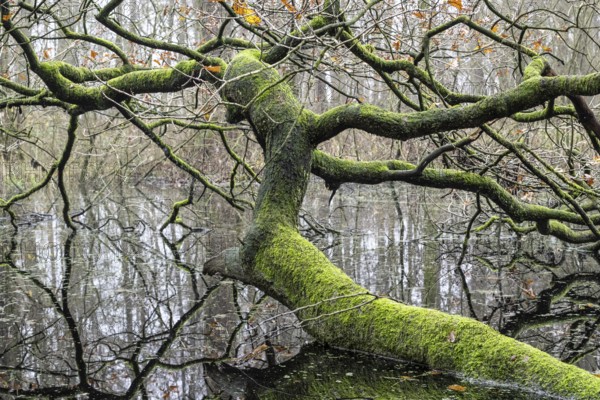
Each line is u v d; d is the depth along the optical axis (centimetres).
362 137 1298
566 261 733
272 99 529
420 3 678
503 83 1003
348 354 428
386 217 1077
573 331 479
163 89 645
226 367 419
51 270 721
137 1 1063
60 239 921
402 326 411
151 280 668
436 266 705
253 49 601
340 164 576
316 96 1158
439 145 669
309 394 363
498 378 362
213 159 1407
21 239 922
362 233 924
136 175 1662
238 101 551
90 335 496
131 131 1306
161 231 976
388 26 693
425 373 385
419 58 582
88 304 583
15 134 907
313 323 451
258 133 543
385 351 414
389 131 480
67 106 726
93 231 989
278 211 511
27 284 657
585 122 489
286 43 582
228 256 554
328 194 1417
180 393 375
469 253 778
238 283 650
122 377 407
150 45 629
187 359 438
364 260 736
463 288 609
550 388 341
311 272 466
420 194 1287
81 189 1467
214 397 367
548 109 520
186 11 716
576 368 348
